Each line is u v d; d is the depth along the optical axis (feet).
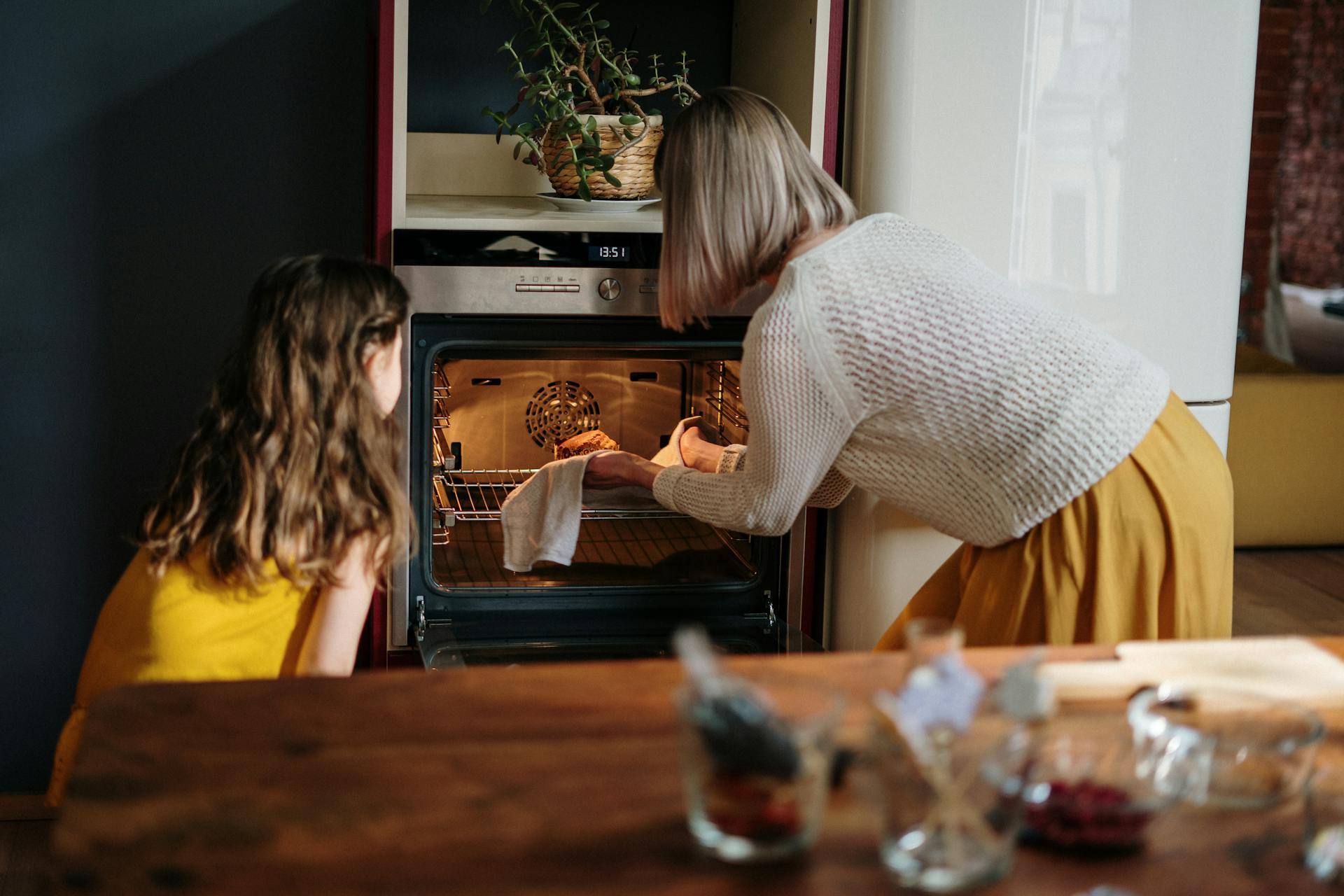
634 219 6.54
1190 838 2.85
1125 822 2.73
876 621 7.11
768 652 6.86
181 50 7.82
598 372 7.50
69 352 8.06
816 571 7.27
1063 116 6.75
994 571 5.56
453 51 8.03
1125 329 7.04
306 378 4.97
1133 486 5.30
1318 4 22.15
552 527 6.75
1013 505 5.34
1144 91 6.80
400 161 6.29
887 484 5.57
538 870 2.64
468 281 6.42
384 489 5.05
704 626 7.10
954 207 6.75
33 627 8.35
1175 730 3.06
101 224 7.94
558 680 3.56
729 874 2.65
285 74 7.94
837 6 6.63
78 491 8.23
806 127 6.82
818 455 5.48
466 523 7.47
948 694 2.68
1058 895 2.61
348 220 8.16
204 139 7.94
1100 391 5.26
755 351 5.28
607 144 6.84
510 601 6.96
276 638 5.00
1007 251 6.84
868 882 2.64
